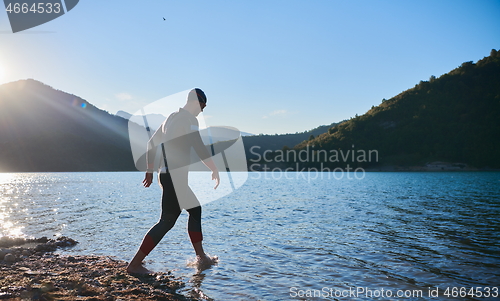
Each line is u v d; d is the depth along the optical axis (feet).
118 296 9.39
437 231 21.59
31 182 125.59
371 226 23.79
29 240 17.30
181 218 28.68
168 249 16.38
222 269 13.03
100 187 87.35
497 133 460.14
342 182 133.28
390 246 17.22
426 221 26.04
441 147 466.70
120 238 19.19
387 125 564.71
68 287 9.70
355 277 12.11
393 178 188.44
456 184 107.04
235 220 27.14
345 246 17.30
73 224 24.21
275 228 23.07
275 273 12.57
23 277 10.27
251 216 29.68
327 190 75.61
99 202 42.65
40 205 37.76
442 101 601.21
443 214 30.48
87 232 21.06
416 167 429.38
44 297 8.57
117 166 458.50
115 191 68.95
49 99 585.22
